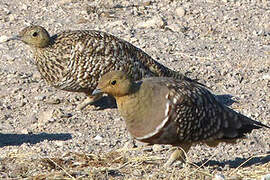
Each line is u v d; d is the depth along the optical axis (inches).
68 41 808.9
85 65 800.3
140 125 621.6
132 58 819.4
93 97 836.6
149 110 617.0
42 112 823.7
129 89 613.6
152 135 622.2
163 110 616.1
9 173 633.6
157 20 1088.2
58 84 818.8
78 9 1143.0
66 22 1096.8
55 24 1087.6
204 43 1037.2
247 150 719.1
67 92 885.8
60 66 808.3
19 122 800.9
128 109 618.2
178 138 630.5
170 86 629.3
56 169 644.7
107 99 866.8
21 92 878.4
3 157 679.7
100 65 802.2
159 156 687.7
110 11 1135.0
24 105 847.1
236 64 967.0
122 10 1142.3
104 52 804.0
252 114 815.1
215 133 646.5
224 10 1151.6
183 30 1076.5
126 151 700.7
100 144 734.5
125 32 1055.6
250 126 664.4
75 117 814.5
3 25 1081.4
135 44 1018.7
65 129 780.6
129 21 1103.6
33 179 608.7
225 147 727.1
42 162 656.4
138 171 637.3
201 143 657.6
